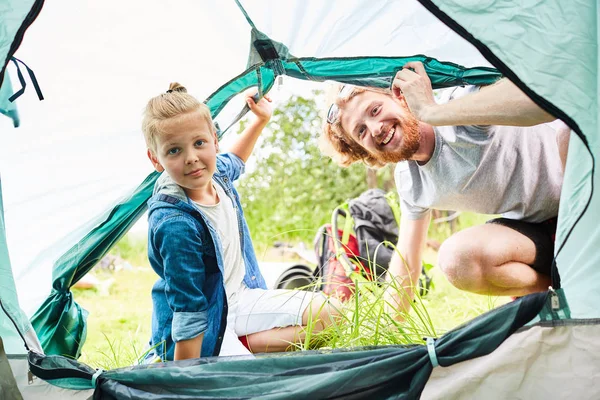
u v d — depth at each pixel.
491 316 1.64
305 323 2.25
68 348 2.40
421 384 1.65
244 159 2.54
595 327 1.61
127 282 4.32
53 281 2.38
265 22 2.13
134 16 2.14
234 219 2.33
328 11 2.11
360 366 1.66
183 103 2.09
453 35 2.22
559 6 1.62
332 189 5.40
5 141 2.17
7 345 1.83
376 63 2.27
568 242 1.67
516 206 2.45
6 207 2.27
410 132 2.38
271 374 1.70
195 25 2.18
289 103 5.58
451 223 4.95
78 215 2.38
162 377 1.73
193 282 2.06
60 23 2.11
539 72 1.62
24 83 1.94
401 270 2.63
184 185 2.12
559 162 2.36
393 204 3.40
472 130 2.36
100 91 2.23
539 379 1.62
